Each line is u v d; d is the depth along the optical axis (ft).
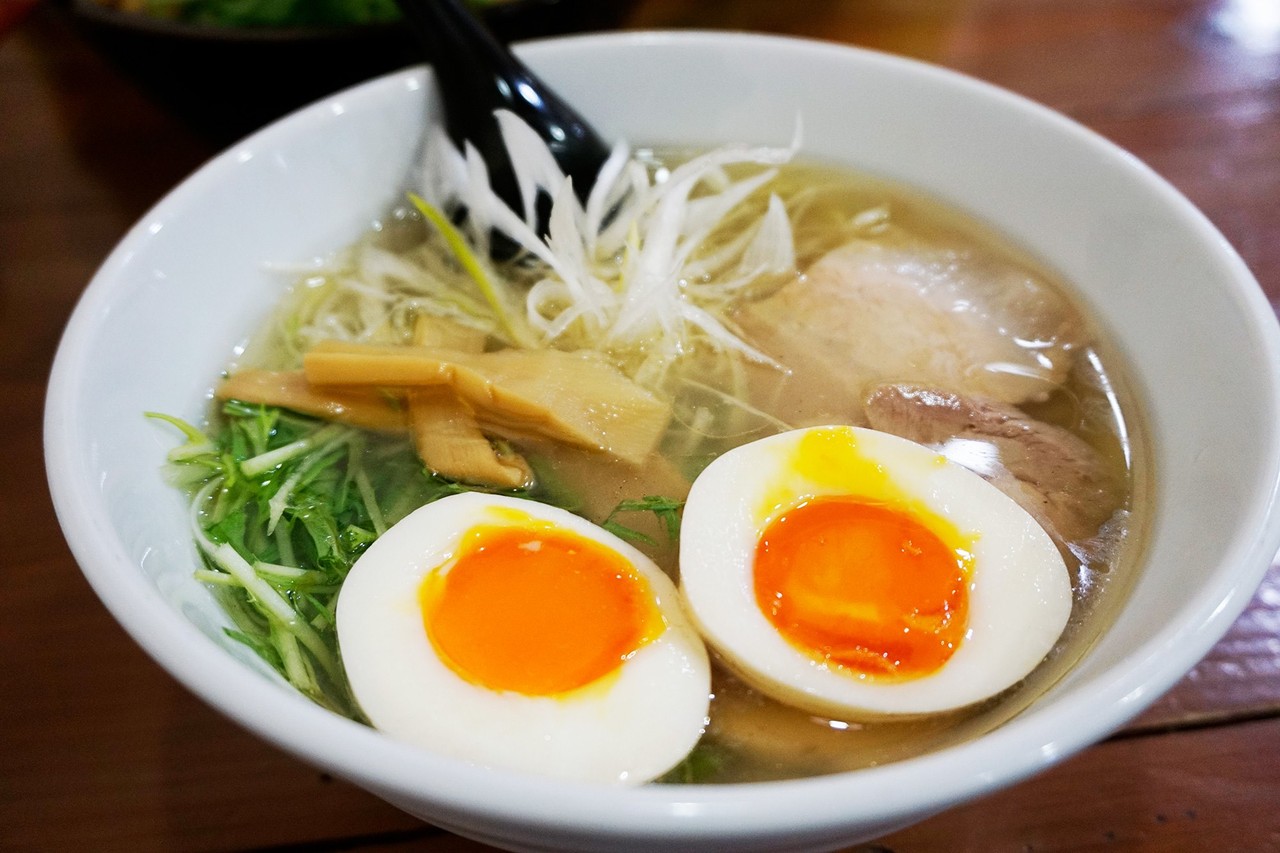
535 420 0.76
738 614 0.67
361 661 0.66
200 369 0.81
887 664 0.66
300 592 0.71
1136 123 1.07
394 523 0.73
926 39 1.19
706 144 0.97
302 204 0.88
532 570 0.69
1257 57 1.16
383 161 0.92
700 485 0.71
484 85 0.89
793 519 0.71
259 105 0.99
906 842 0.69
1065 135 0.84
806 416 0.79
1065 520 0.73
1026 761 0.56
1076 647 0.67
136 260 0.77
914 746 0.65
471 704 0.65
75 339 0.71
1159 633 0.60
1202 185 1.01
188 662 0.59
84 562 0.62
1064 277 0.84
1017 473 0.75
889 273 0.87
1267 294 0.92
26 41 1.25
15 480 0.84
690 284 0.88
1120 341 0.79
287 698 0.58
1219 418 0.70
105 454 0.69
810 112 0.94
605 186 0.91
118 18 0.92
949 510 0.71
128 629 0.60
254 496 0.76
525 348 0.83
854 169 0.95
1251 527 0.62
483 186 0.89
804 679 0.65
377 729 0.64
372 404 0.79
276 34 0.92
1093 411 0.78
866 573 0.69
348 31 0.93
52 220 1.01
